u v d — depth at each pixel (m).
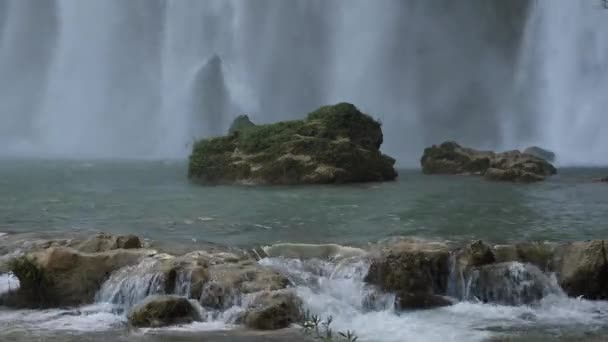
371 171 28.02
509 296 12.37
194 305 11.41
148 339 10.16
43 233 15.50
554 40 50.66
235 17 51.50
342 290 12.56
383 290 12.42
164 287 11.95
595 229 16.44
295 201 21.48
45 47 52.34
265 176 26.66
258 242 14.88
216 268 12.29
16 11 52.31
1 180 27.09
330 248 14.02
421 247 13.31
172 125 50.28
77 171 31.77
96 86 51.41
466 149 33.66
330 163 27.06
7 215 18.31
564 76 49.78
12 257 13.44
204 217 18.25
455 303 12.30
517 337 10.43
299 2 52.16
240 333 10.48
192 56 51.25
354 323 11.12
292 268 13.34
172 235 15.66
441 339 10.33
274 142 27.52
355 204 20.83
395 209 19.78
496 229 16.44
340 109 28.78
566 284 12.69
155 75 51.28
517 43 52.72
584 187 26.08
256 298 11.32
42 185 25.59
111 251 13.08
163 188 25.09
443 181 28.31
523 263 12.95
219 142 28.17
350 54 52.62
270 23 51.88
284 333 10.51
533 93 51.03
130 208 19.81
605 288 12.63
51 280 12.30
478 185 26.70
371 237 15.40
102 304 12.16
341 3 52.62
